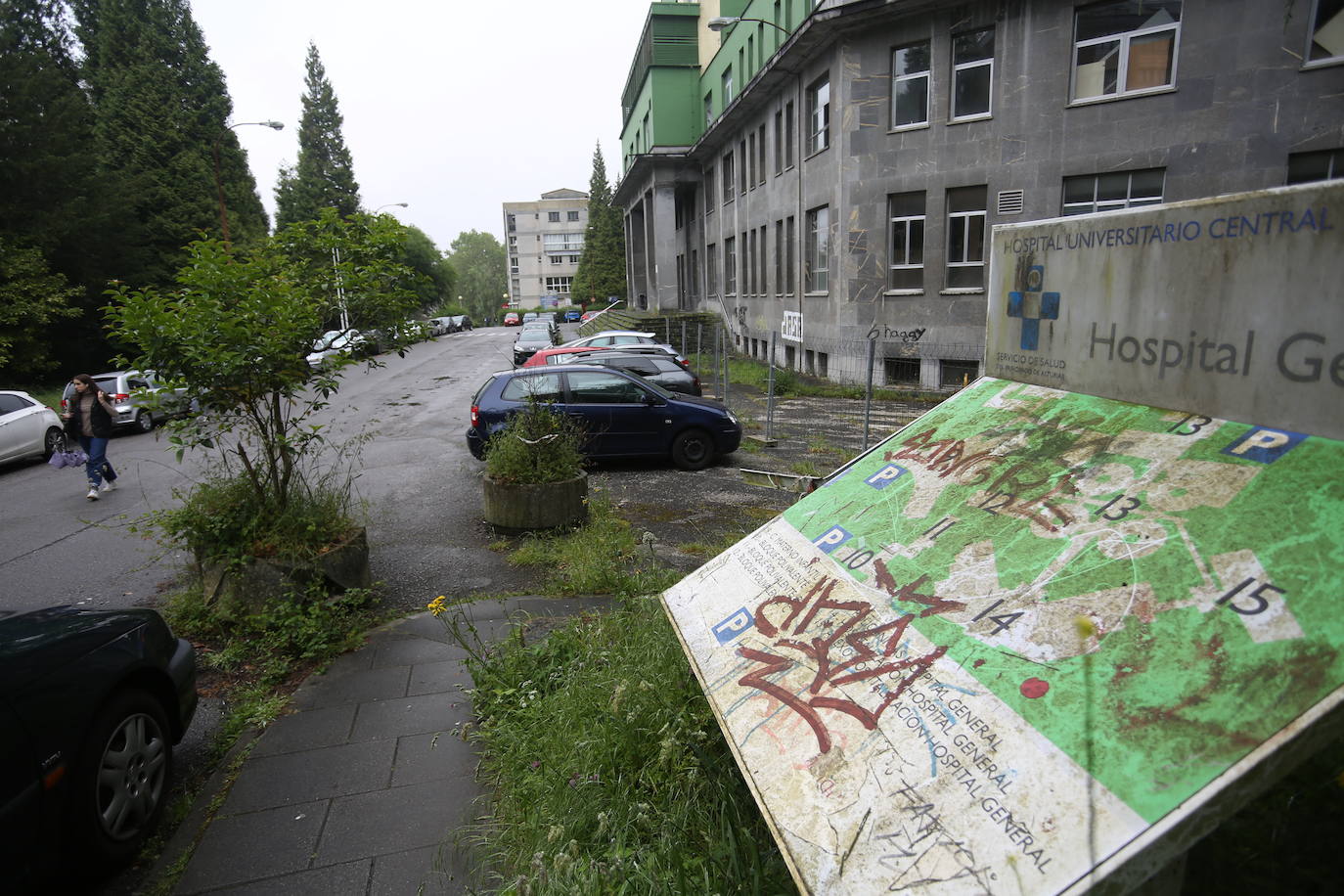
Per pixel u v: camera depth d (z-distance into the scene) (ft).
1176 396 6.97
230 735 14.17
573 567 21.67
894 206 66.54
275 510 19.31
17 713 9.16
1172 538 5.96
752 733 7.32
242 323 17.70
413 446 45.75
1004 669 6.04
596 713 12.09
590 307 266.77
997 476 8.04
